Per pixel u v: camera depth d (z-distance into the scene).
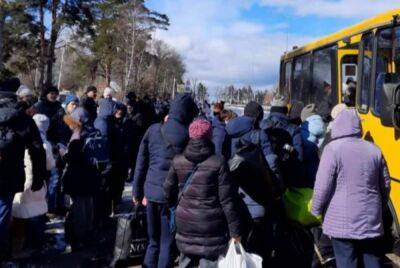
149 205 5.57
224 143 6.27
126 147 9.45
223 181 4.56
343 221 4.55
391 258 6.36
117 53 56.06
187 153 4.65
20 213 6.39
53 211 8.30
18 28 41.44
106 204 7.69
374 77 6.55
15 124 5.66
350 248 4.62
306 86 10.05
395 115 5.40
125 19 56.03
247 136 5.80
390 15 6.33
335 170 4.59
